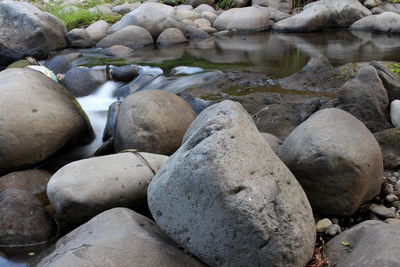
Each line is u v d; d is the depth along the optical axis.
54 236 3.36
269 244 2.40
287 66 7.11
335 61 7.27
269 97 5.48
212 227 2.47
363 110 4.66
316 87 5.88
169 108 4.63
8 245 3.22
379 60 7.14
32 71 5.13
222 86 6.14
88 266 2.39
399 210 3.36
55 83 5.24
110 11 12.05
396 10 11.28
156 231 2.85
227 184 2.39
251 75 6.52
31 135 4.45
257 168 2.53
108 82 6.84
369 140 3.29
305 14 10.67
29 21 8.70
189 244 2.58
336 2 11.04
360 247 2.60
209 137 2.53
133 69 6.88
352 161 3.10
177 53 8.62
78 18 10.68
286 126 4.81
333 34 10.25
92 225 2.96
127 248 2.56
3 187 4.02
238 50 8.68
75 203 3.35
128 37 9.48
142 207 3.59
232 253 2.46
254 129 2.78
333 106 4.85
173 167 2.61
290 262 2.45
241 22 11.09
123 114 4.63
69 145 4.97
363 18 10.62
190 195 2.52
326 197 3.22
